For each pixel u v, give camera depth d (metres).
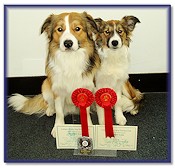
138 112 2.00
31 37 2.11
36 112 2.03
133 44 2.15
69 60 1.66
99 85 1.85
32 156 1.64
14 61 2.18
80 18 1.58
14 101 2.09
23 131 1.84
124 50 1.75
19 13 2.02
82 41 1.60
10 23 2.05
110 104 1.57
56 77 1.73
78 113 1.99
